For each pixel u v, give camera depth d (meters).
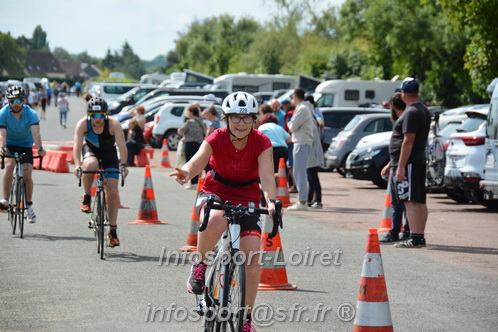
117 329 7.98
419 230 13.56
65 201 19.97
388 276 11.05
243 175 7.49
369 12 58.03
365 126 29.23
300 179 18.98
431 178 20.36
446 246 13.81
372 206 20.28
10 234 14.41
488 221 17.55
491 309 9.14
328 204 20.66
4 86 86.25
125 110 56.69
